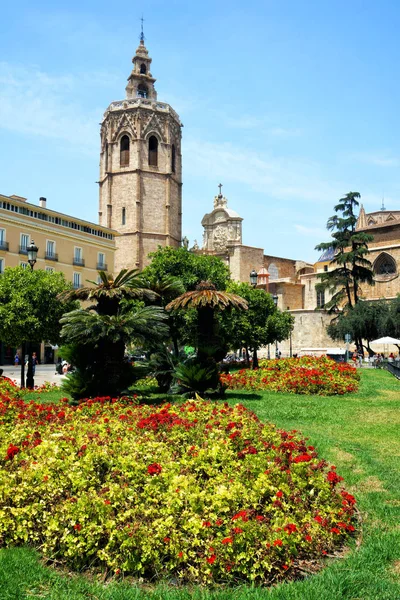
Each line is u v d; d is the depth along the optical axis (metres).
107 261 70.69
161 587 4.89
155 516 5.44
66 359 15.46
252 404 15.88
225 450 6.92
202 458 6.66
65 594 4.66
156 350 17.78
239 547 5.08
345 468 8.82
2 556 5.33
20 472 6.31
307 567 5.32
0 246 54.97
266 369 23.69
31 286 31.56
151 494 5.71
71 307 32.69
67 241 64.12
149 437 7.66
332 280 59.66
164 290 18.00
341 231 59.28
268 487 5.80
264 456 6.73
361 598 4.62
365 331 55.94
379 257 74.44
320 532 5.57
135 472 6.11
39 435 7.87
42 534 5.71
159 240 79.44
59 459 6.48
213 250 97.75
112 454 6.62
